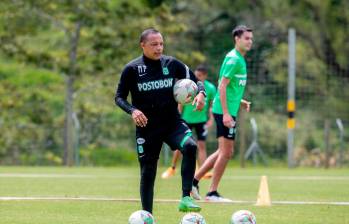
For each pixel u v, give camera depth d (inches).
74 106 3272.6
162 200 1403.8
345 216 1168.2
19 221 1098.1
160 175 2226.9
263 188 1347.2
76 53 3253.0
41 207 1279.5
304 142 3666.3
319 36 4074.8
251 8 4160.9
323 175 2338.8
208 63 4092.0
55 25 3257.9
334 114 3954.2
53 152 3260.3
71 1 3196.4
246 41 1379.2
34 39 3540.8
